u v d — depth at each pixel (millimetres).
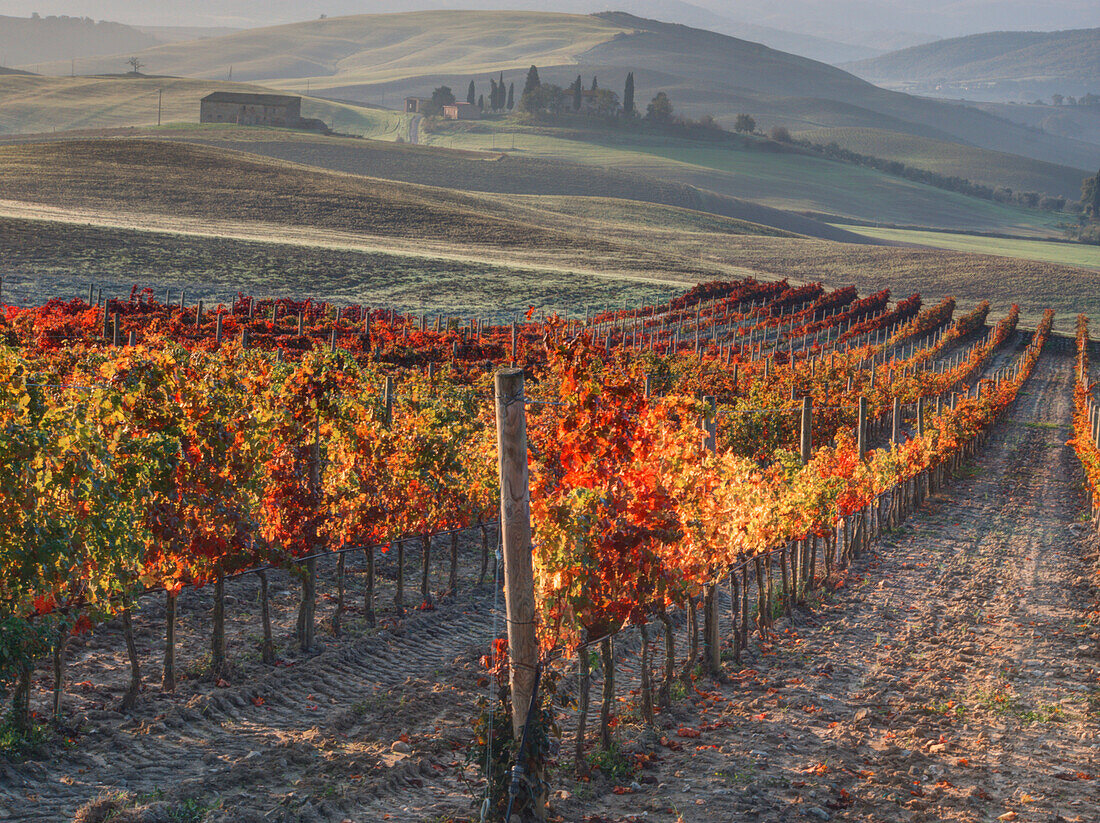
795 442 35562
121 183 110062
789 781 9727
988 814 9000
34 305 55094
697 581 12266
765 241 157625
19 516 9320
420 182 195625
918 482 32562
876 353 74875
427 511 16219
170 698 11188
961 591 20828
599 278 92062
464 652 14180
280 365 15602
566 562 9750
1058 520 31453
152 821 7562
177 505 11148
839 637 16859
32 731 9430
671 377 38031
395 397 21078
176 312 43625
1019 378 72188
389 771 9172
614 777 9781
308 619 13617
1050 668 14852
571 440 10328
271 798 8438
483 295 79188
